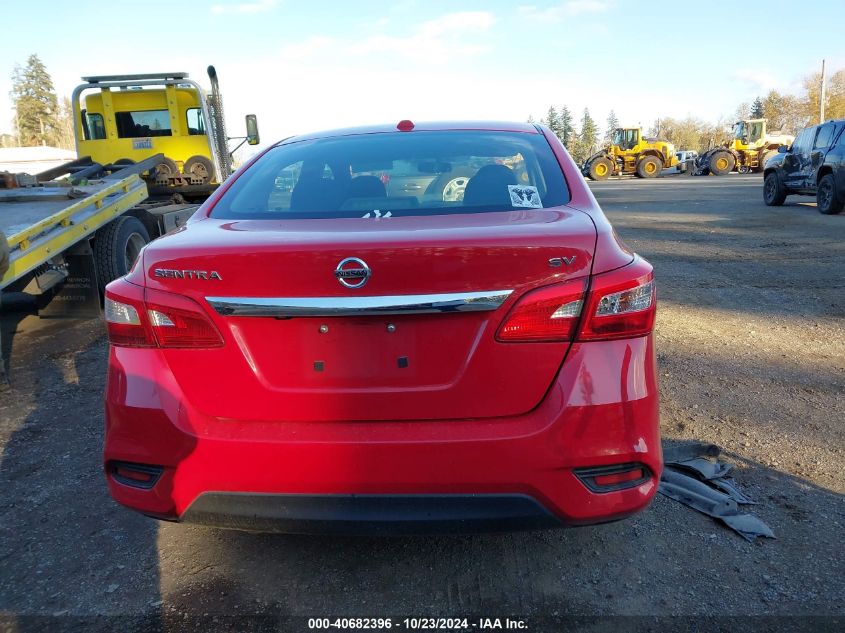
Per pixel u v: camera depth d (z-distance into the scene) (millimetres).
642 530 2824
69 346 5793
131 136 10758
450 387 2096
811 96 76438
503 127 3344
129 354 2229
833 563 2580
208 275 2115
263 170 3049
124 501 2277
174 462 2162
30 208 5910
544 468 2059
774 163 16453
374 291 2037
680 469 3305
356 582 2527
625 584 2482
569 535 2801
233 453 2105
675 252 9977
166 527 2932
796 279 7867
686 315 6359
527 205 2570
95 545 2803
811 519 2881
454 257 2027
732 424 3846
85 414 4250
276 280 2066
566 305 2068
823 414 3973
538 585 2488
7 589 2527
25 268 5250
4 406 4418
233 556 2707
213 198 2906
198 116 10688
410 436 2064
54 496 3219
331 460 2072
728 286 7609
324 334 2107
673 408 4090
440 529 2113
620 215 15492
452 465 2053
